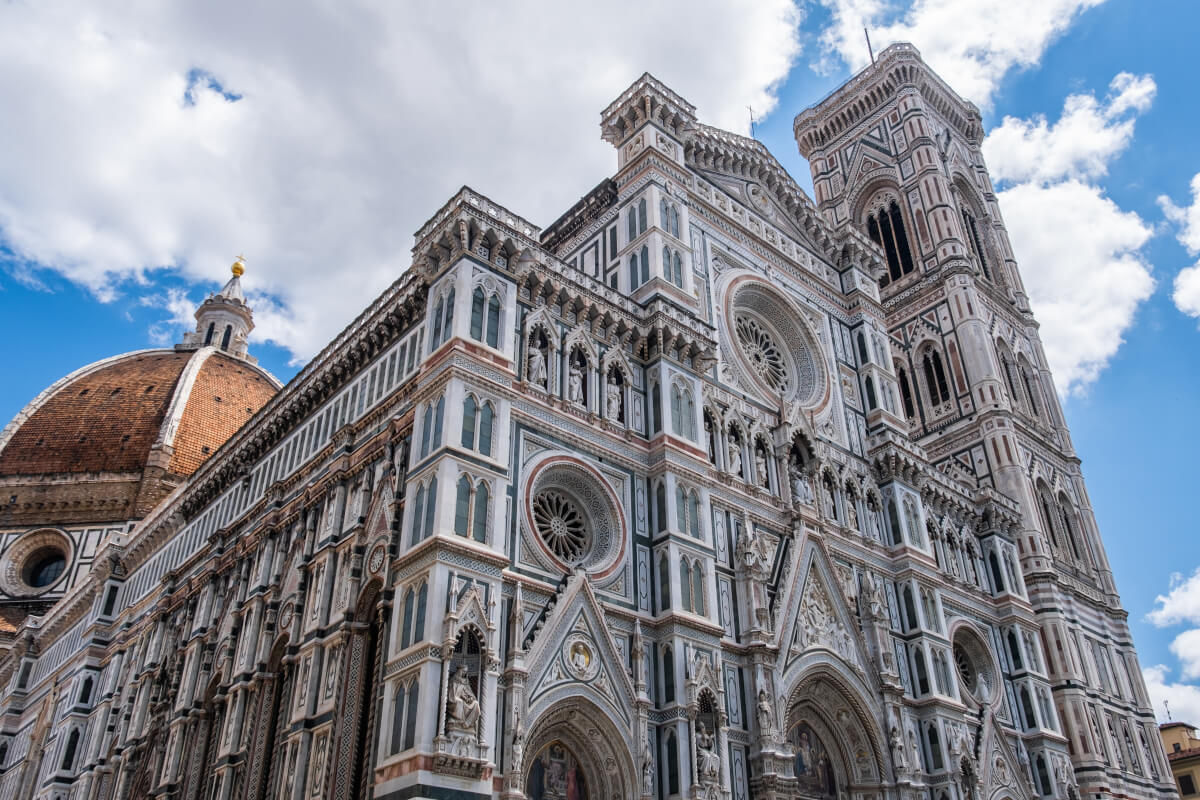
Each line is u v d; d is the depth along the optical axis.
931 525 58.75
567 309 43.69
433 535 33.19
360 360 47.12
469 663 31.88
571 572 37.44
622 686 36.50
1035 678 58.59
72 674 67.25
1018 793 51.94
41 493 107.00
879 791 44.47
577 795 35.00
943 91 97.75
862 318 61.84
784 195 62.66
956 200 90.62
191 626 52.88
